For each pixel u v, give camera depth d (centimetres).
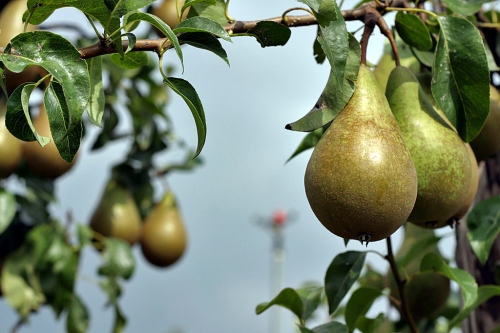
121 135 220
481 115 136
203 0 131
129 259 212
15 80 193
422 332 192
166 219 221
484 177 178
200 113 118
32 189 208
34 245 206
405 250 183
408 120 134
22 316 205
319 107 129
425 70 168
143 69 219
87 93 106
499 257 176
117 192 219
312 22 135
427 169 130
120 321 211
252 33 134
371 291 171
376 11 142
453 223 146
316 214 123
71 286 206
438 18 141
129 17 114
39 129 205
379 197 117
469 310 170
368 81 130
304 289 173
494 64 173
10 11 192
